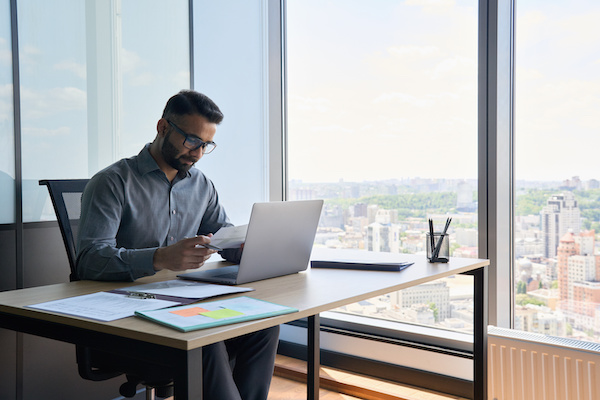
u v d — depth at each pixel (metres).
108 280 1.64
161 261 1.58
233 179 3.26
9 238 2.25
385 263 1.87
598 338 2.40
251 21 3.36
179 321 1.13
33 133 2.34
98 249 1.66
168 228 2.01
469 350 2.62
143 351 1.10
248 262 1.59
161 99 2.87
